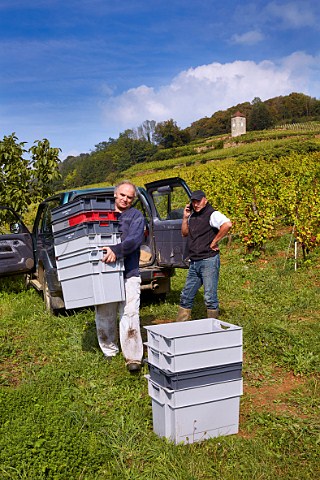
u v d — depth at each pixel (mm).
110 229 4941
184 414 3906
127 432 4102
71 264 4996
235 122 117125
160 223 7723
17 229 9836
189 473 3568
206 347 3906
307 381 5203
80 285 4984
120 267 5016
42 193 12391
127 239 5016
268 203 14844
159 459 3750
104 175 93312
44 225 8352
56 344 6453
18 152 12055
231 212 16406
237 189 18125
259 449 3885
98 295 4895
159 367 3969
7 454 3568
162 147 114125
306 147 47062
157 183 7824
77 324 7238
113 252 4891
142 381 5117
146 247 8203
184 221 6277
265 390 5047
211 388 3973
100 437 4023
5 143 11938
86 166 95500
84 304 4988
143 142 101625
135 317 5238
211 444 3941
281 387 5117
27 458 3564
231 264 11758
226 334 3971
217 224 5953
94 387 5012
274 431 4195
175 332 4387
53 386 4992
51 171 12289
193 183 23641
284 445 4004
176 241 7465
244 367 5578
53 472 3512
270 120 127125
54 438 3812
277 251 12523
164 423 3990
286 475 3617
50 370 5488
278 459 3811
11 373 5578
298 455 3869
